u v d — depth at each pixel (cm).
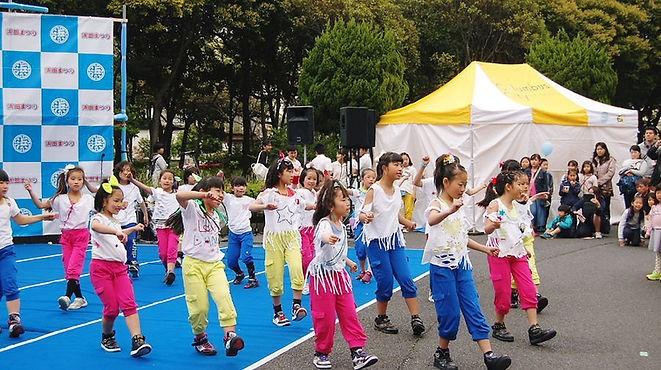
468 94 1850
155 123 2752
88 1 2377
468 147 1770
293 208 841
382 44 2231
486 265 1263
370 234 779
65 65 1470
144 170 2202
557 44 2688
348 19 2692
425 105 1883
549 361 676
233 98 3481
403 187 1538
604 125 1864
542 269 1220
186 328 817
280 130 2319
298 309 825
